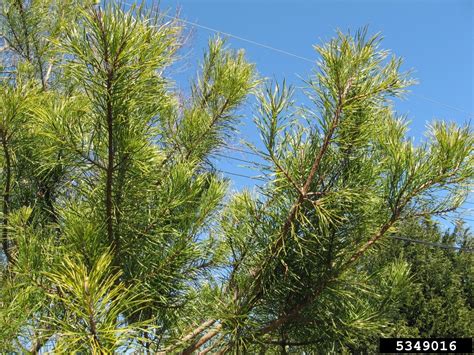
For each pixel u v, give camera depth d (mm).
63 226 2285
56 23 3061
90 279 1545
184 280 2525
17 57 3152
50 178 2633
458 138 2207
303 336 2578
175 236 2494
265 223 2438
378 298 2805
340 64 2215
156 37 2055
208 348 2523
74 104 2365
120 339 1601
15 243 2445
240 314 2406
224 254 2559
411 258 12586
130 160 2193
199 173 2988
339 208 2389
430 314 12273
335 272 2436
